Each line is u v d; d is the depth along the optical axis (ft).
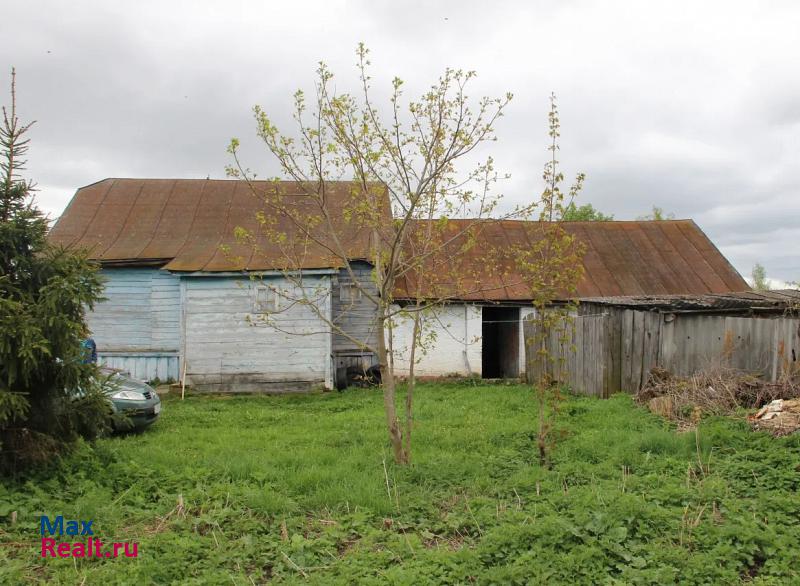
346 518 20.02
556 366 52.80
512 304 61.98
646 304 47.60
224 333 56.24
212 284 56.24
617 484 21.98
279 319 56.49
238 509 20.70
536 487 22.04
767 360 37.32
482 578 15.06
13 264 24.20
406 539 17.88
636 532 17.44
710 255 71.41
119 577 15.74
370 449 30.37
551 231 24.48
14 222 24.04
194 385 55.93
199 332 56.08
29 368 22.77
